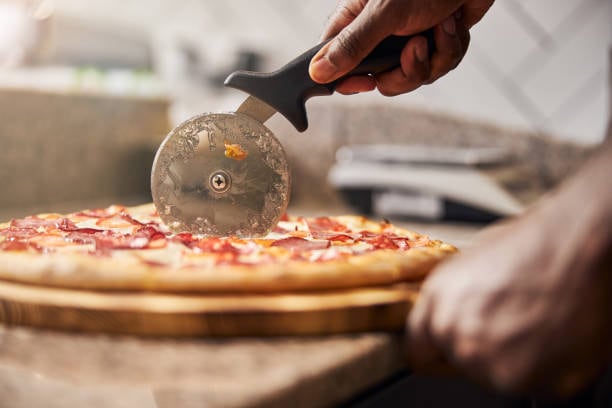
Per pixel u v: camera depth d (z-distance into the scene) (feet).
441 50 2.39
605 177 1.19
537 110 5.03
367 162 4.78
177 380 1.26
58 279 1.61
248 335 1.53
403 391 1.59
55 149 4.97
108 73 5.90
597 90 4.78
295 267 1.66
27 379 1.26
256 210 2.17
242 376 1.28
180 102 6.15
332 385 1.36
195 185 2.15
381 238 2.02
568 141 4.94
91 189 5.34
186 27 6.50
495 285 1.23
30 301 1.54
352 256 1.83
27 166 4.75
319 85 2.19
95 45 6.13
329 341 1.51
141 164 5.86
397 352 1.55
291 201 6.00
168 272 1.59
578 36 4.82
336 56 2.09
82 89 5.15
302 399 1.28
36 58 5.32
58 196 5.04
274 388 1.22
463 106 5.30
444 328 1.29
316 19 5.82
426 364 1.40
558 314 1.16
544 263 1.19
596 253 1.14
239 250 1.87
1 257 1.71
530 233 1.24
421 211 4.56
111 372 1.30
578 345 1.15
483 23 5.16
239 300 1.56
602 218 1.14
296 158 5.97
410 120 5.49
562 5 4.84
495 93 5.16
